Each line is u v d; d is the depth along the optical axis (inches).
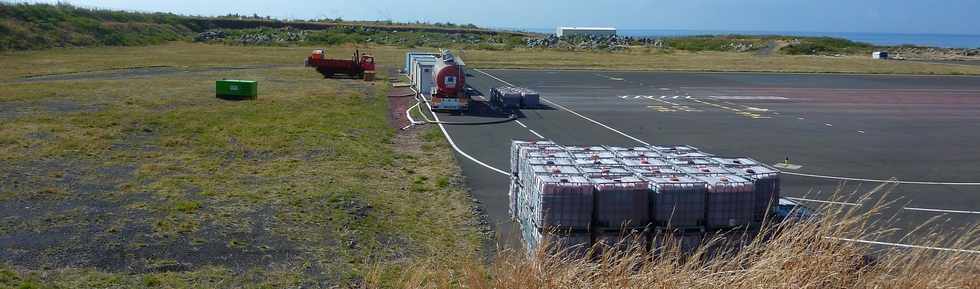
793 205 531.5
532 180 498.9
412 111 1482.5
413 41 4601.4
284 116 1290.6
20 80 1882.4
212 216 622.2
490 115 1465.3
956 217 705.0
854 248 364.2
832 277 336.5
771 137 1250.6
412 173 869.2
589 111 1579.7
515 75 2549.2
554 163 528.1
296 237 572.7
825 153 1091.9
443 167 912.9
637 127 1350.9
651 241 466.9
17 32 3019.2
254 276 478.6
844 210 682.8
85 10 3939.5
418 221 645.9
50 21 3390.7
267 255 525.7
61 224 583.5
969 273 339.3
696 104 1760.6
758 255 377.7
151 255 515.2
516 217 593.0
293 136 1075.9
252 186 746.8
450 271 437.7
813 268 336.5
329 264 510.3
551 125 1350.9
